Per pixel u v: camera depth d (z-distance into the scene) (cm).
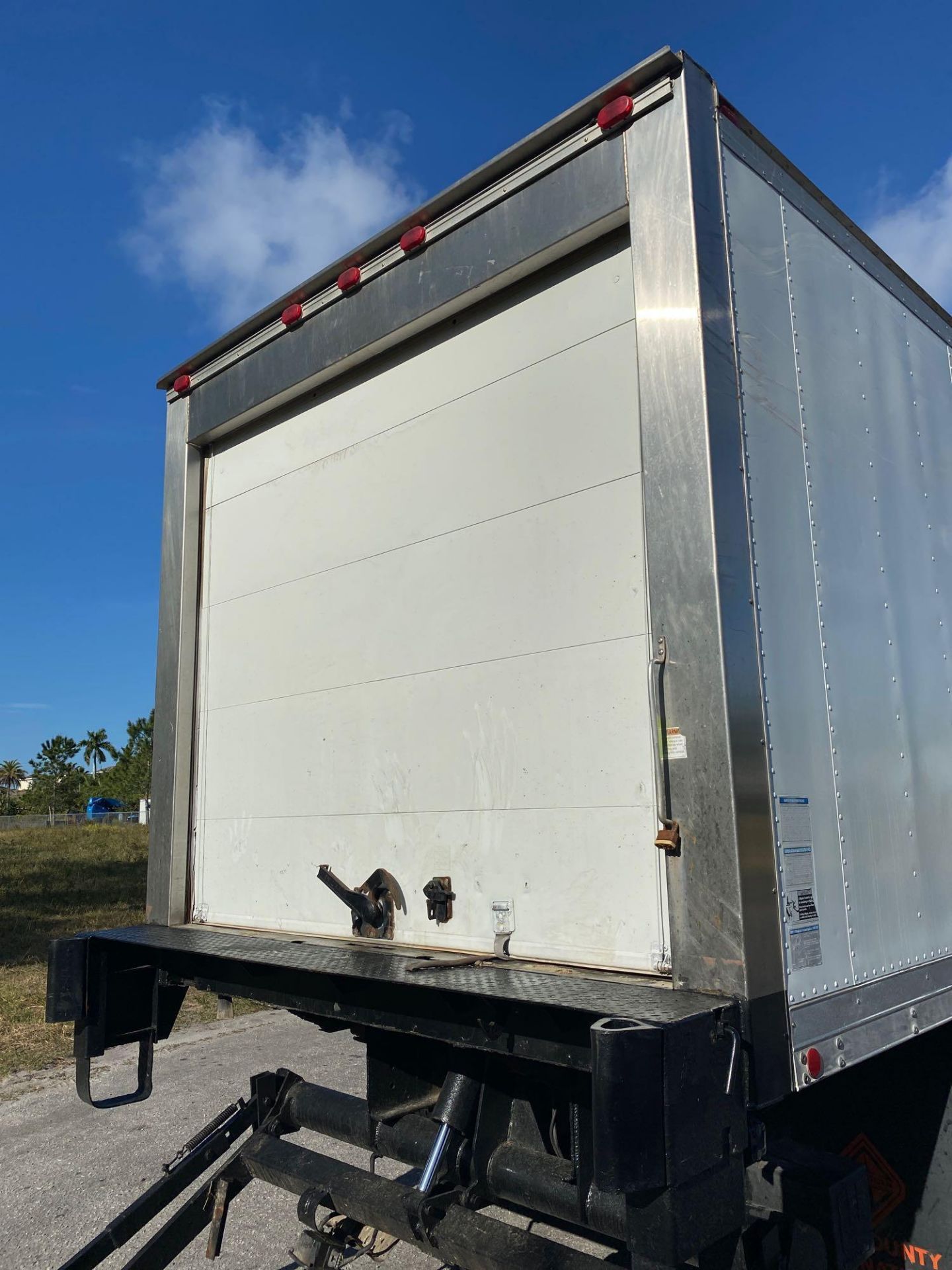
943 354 294
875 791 208
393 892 240
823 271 232
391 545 254
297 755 275
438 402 247
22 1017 679
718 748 165
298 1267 326
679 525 177
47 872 1694
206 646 317
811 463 210
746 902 159
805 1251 169
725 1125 148
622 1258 312
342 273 272
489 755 221
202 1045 622
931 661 245
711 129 196
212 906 299
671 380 183
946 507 272
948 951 228
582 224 208
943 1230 228
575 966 196
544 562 215
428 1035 197
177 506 327
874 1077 243
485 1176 208
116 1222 242
